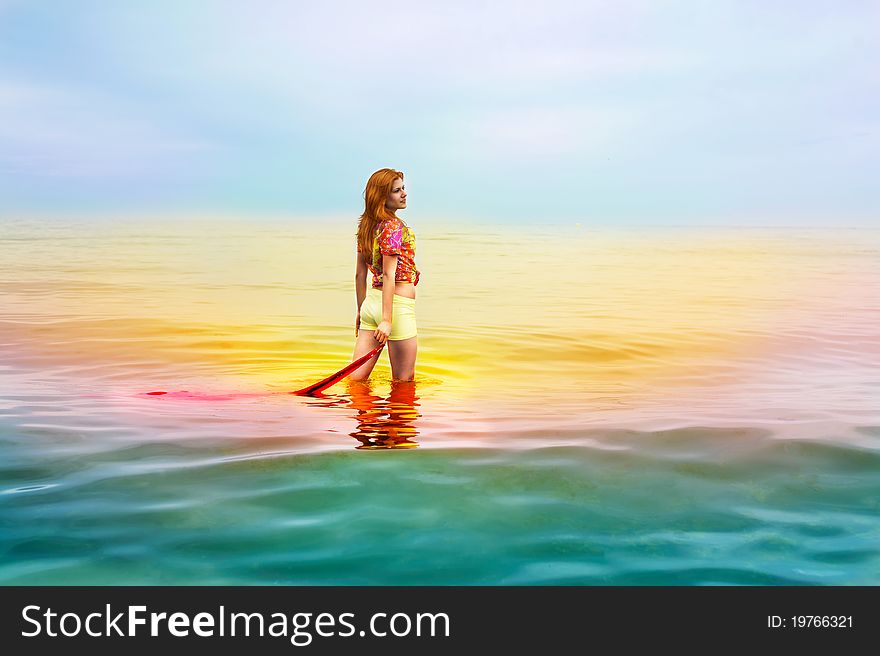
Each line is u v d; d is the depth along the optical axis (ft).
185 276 48.44
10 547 8.41
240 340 24.00
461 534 8.76
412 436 12.78
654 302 36.88
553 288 43.34
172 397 15.98
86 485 10.27
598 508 9.57
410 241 17.38
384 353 21.59
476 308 34.01
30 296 36.14
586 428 13.46
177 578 7.79
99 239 94.07
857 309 34.42
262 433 12.88
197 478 10.55
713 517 9.32
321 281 46.37
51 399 15.69
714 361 21.93
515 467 11.09
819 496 10.04
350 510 9.43
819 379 19.40
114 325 26.99
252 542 8.54
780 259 69.00
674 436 12.86
